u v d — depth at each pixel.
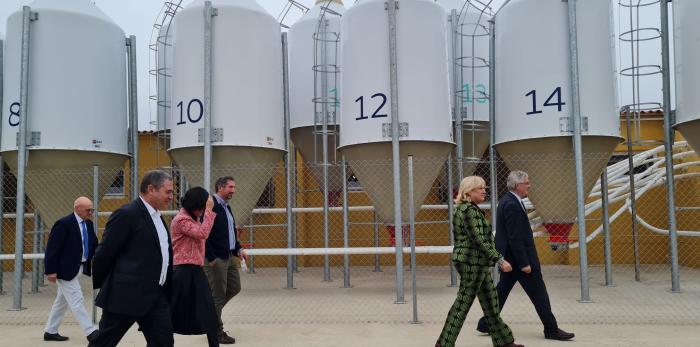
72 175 9.23
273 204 14.30
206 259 5.88
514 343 5.54
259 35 9.43
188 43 9.30
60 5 9.30
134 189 10.24
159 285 4.21
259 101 9.30
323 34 11.97
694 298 8.45
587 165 8.68
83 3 9.63
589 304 7.95
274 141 9.55
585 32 8.63
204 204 5.04
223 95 9.05
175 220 4.96
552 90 8.53
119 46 10.03
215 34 9.16
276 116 9.66
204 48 9.09
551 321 5.79
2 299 9.76
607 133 8.55
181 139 9.20
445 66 9.16
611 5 8.92
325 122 11.02
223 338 5.90
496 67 9.32
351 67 9.02
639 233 13.47
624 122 13.76
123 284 4.06
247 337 6.20
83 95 9.23
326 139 11.00
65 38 9.16
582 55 8.59
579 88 8.52
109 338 4.12
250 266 13.20
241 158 9.09
